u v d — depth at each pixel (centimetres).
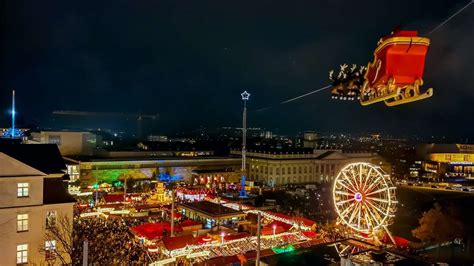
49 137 12794
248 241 5425
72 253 3931
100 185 10669
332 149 17938
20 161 3934
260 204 10294
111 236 5400
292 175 16212
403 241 5338
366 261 3262
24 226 3962
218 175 14775
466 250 7325
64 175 4625
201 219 7612
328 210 9719
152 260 4819
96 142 15238
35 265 3981
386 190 5072
